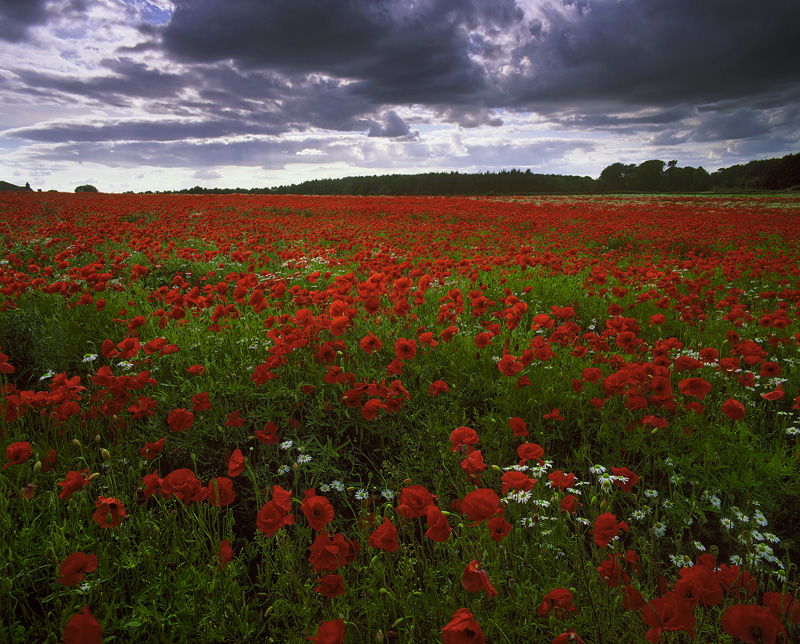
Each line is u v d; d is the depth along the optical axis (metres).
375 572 2.25
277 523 2.01
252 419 3.63
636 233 15.93
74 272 5.94
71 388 3.05
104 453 2.56
